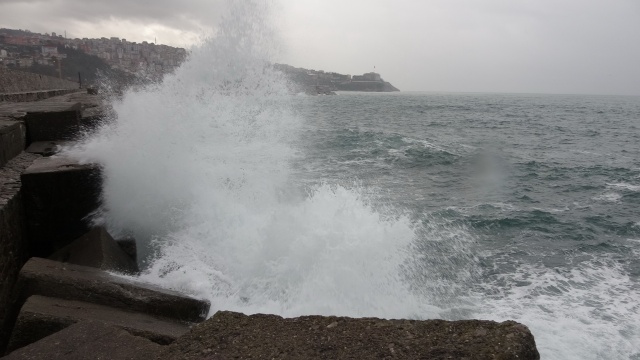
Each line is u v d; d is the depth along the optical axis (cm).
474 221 848
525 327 250
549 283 583
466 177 1289
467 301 523
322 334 255
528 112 5328
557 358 412
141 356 245
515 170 1436
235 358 236
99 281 362
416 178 1233
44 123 695
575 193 1130
